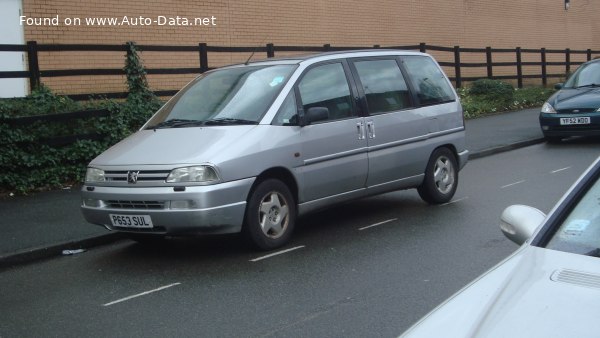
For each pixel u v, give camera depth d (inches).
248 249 272.2
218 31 618.5
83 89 528.7
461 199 358.6
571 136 566.3
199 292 225.1
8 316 212.7
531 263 113.3
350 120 295.1
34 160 394.0
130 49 477.1
